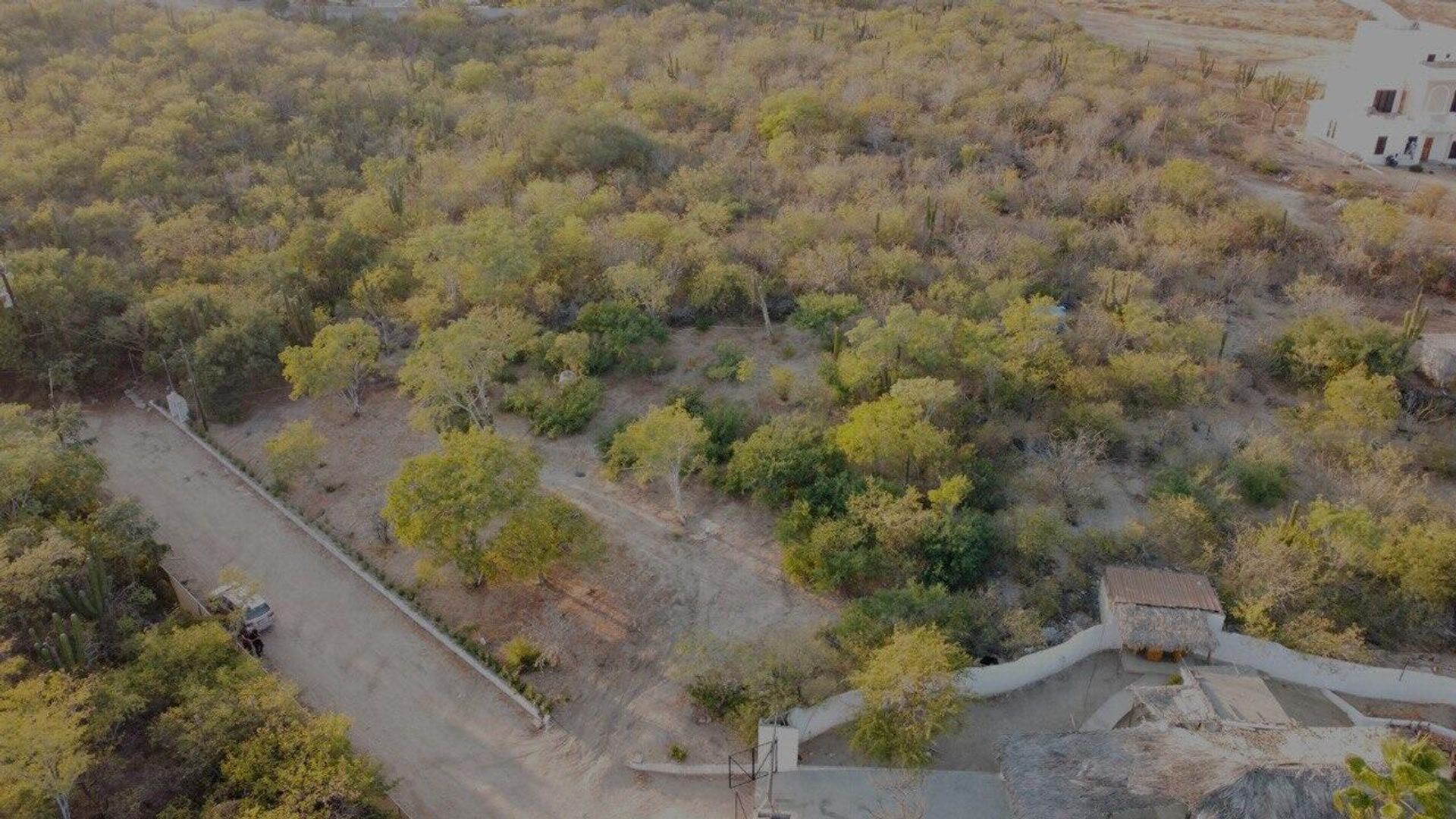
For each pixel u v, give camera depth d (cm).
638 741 3164
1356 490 3847
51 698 2841
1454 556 3403
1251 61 9156
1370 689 3172
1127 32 10325
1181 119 7081
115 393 5256
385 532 4059
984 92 7319
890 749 2886
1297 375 4644
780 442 4100
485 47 8925
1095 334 4694
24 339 5062
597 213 5897
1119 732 2766
